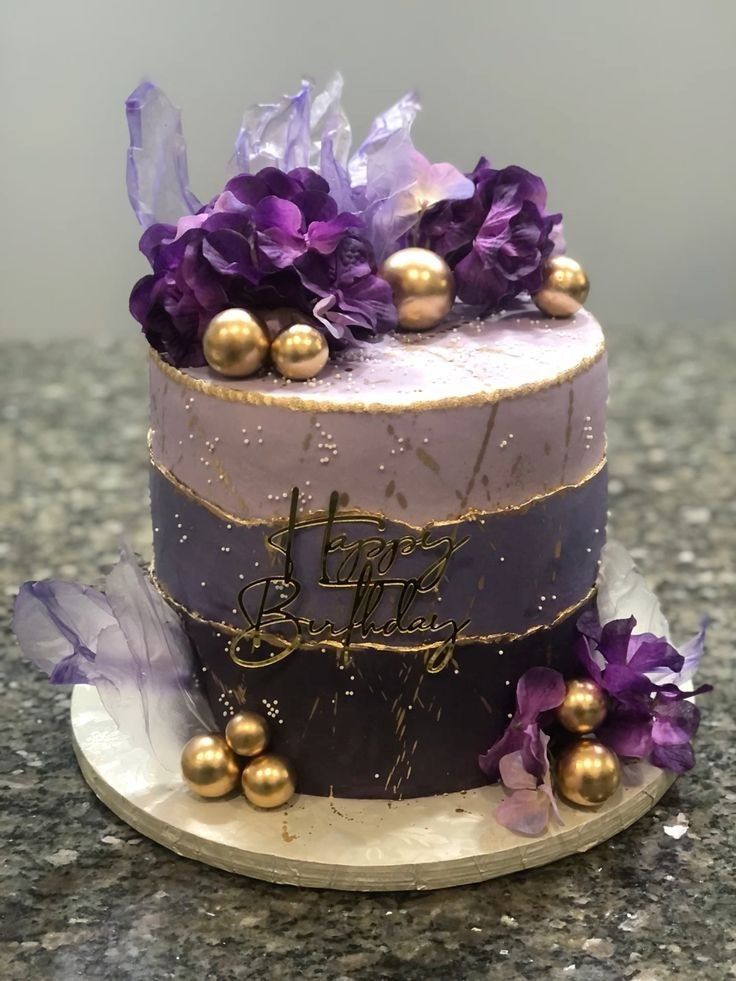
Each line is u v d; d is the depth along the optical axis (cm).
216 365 48
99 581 70
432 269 53
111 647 52
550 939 48
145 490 84
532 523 49
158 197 54
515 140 111
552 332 54
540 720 52
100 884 50
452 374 49
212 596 51
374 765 51
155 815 52
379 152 55
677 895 50
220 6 103
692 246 117
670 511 81
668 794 56
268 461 48
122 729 53
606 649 52
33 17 104
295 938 48
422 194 55
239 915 49
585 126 112
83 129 108
